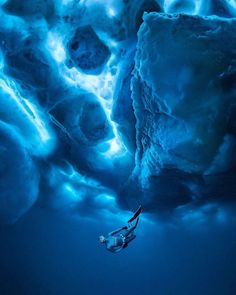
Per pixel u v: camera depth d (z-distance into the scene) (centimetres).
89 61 776
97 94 861
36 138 1057
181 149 714
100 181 1048
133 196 1056
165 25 675
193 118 673
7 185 1100
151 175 888
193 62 656
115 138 937
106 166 1004
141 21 769
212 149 700
